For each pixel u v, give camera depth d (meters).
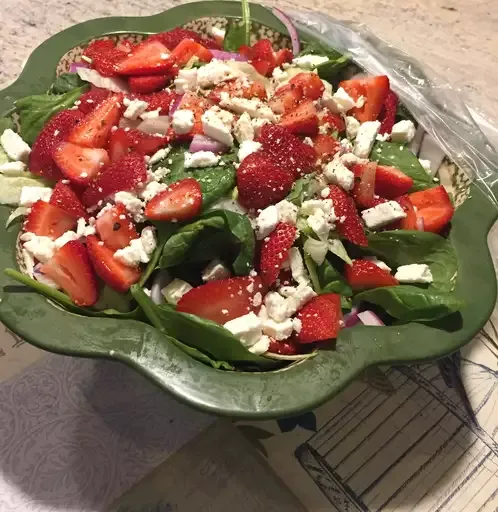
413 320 0.27
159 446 0.28
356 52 0.39
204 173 0.29
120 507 0.26
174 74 0.36
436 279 0.30
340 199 0.30
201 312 0.27
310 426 0.29
